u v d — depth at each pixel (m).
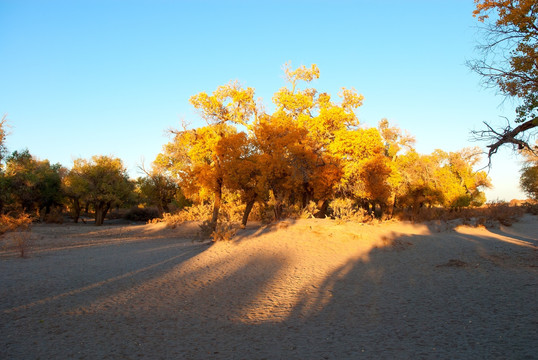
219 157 27.61
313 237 16.72
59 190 53.28
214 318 7.81
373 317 7.73
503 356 5.28
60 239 27.05
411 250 15.34
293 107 30.33
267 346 6.16
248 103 30.42
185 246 19.36
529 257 13.93
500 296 8.71
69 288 10.27
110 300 9.09
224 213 35.41
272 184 26.11
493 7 12.59
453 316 7.46
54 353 5.75
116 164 51.00
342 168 26.58
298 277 11.61
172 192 49.69
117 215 68.00
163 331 6.93
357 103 30.59
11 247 20.36
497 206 39.03
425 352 5.66
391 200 36.94
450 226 24.05
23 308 8.30
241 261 13.77
